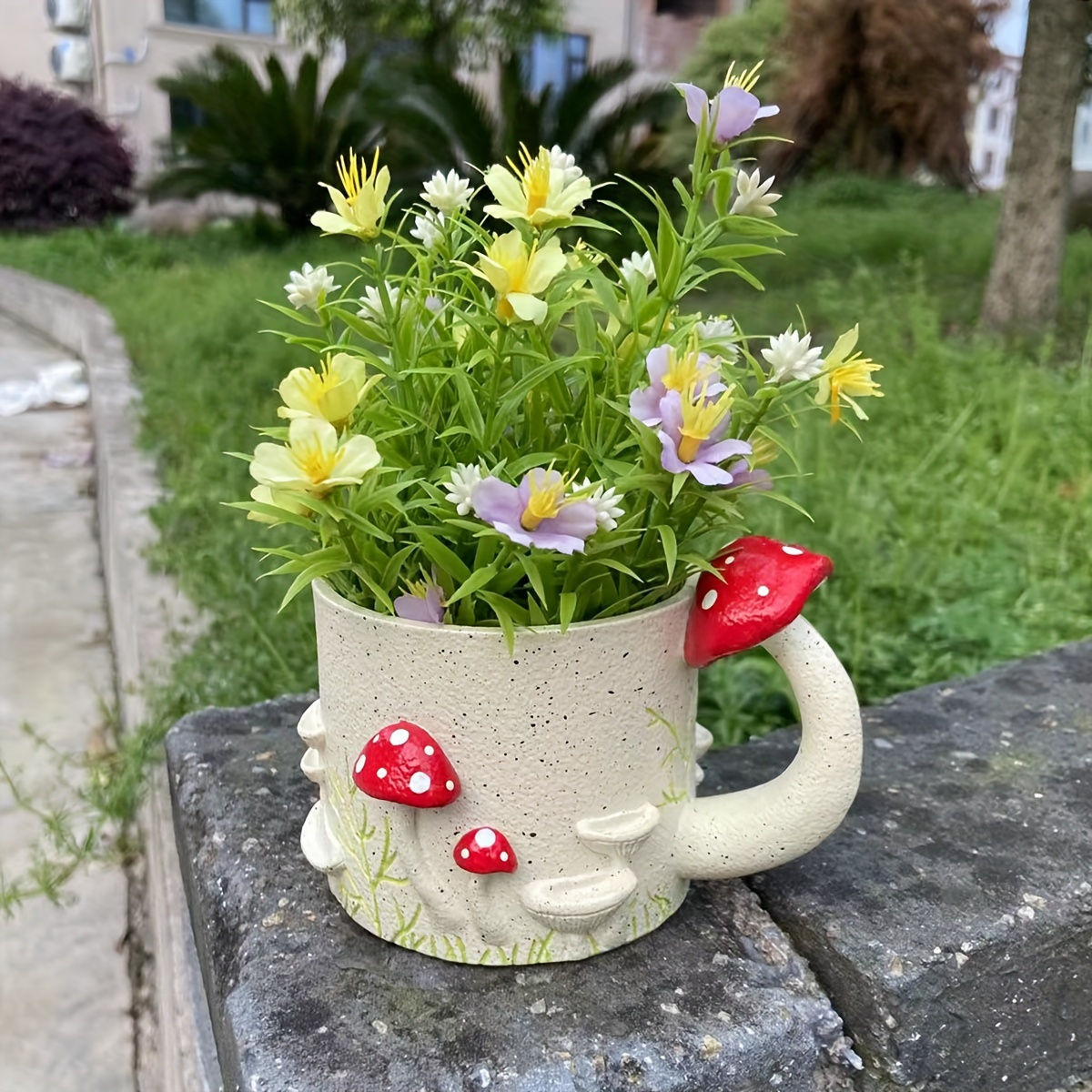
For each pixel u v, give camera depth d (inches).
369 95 338.3
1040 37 162.1
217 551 92.9
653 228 299.7
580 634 34.8
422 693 35.7
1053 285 170.2
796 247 232.4
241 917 42.8
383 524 36.0
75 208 477.7
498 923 37.9
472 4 372.8
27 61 545.0
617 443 37.1
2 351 265.3
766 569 36.7
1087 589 86.3
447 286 42.1
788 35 395.2
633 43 500.1
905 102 377.4
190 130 391.9
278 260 309.3
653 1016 37.2
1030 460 111.0
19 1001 63.7
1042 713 58.2
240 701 73.5
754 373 36.2
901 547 87.4
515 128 308.5
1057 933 41.3
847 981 39.5
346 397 32.5
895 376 133.2
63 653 110.0
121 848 76.6
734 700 67.9
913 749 54.6
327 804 41.6
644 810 38.0
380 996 37.9
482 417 36.2
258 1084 34.3
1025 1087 42.0
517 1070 34.9
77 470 171.6
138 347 208.8
